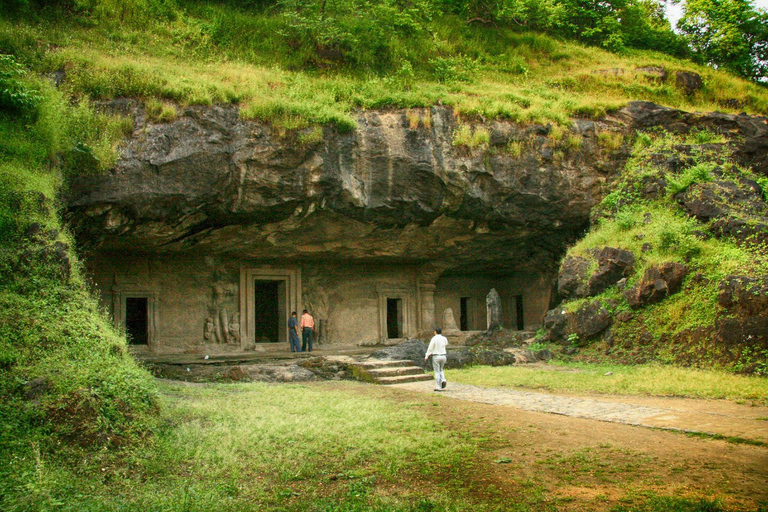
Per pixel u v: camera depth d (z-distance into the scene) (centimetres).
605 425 844
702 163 1883
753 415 915
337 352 1922
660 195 1842
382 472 619
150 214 1497
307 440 748
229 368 1391
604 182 1988
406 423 845
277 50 2175
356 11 2359
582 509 509
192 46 2089
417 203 1770
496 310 2148
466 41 2578
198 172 1518
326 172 1642
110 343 857
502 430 810
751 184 1827
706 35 3238
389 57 2288
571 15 3039
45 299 870
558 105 2061
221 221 1656
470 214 1866
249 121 1586
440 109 1825
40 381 695
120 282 1859
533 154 1897
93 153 1378
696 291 1498
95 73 1522
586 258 1808
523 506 516
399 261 2273
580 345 1683
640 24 3181
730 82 2698
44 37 1703
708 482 580
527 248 2142
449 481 593
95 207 1411
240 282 2061
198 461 648
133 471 613
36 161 1162
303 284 2191
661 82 2522
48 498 509
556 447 717
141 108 1510
